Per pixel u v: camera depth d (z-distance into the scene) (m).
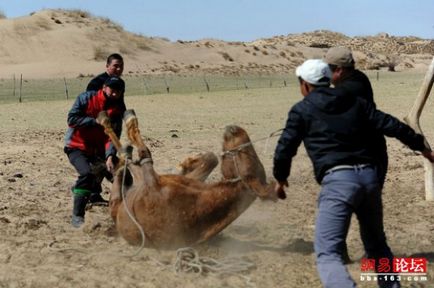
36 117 24.36
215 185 7.22
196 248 7.45
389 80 44.62
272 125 20.59
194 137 18.06
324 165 5.66
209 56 72.19
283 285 6.58
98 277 6.73
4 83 45.44
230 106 27.84
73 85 43.47
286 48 84.75
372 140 5.77
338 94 5.74
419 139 5.77
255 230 8.64
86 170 8.79
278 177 5.86
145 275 6.80
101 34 71.19
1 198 10.61
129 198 7.52
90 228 8.44
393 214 9.56
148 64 64.88
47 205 10.25
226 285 6.58
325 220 5.59
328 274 5.46
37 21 71.94
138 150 7.62
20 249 7.70
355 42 119.31
